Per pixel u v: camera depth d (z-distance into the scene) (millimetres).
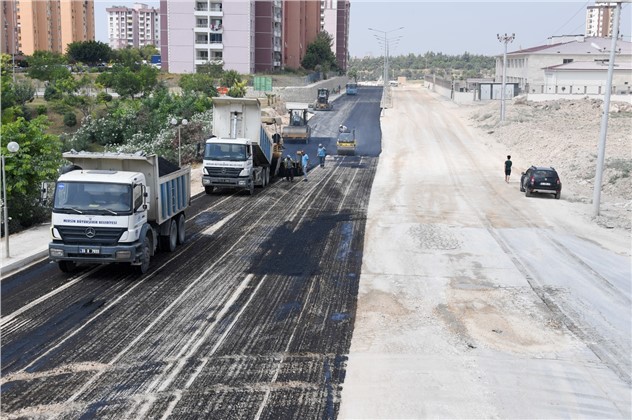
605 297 16734
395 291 16734
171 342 12836
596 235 24547
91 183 16812
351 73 176125
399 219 26328
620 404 10828
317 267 18859
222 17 102000
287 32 126312
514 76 107562
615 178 35875
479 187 35594
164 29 104250
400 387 11180
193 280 17156
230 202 29812
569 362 12500
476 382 11492
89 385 10844
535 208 29781
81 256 16625
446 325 14336
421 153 49719
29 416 9758
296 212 27562
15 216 23406
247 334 13398
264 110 65375
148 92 74312
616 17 26359
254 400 10516
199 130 46312
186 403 10328
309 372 11648
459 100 95438
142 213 17516
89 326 13562
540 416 10328
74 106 70750
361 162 45312
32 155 23906
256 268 18562
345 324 14203
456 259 20219
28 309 14523
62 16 148250
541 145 50000
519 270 19125
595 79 83438
